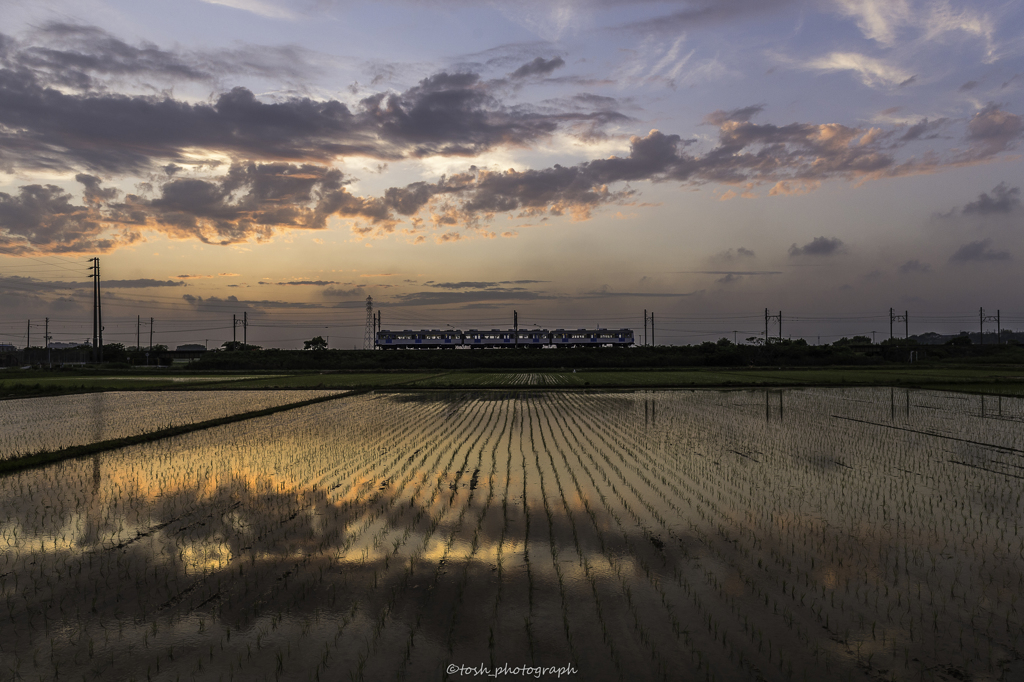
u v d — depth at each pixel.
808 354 101.38
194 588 8.83
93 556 10.13
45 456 18.45
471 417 30.36
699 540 10.70
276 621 7.79
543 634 7.40
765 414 30.91
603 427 26.11
